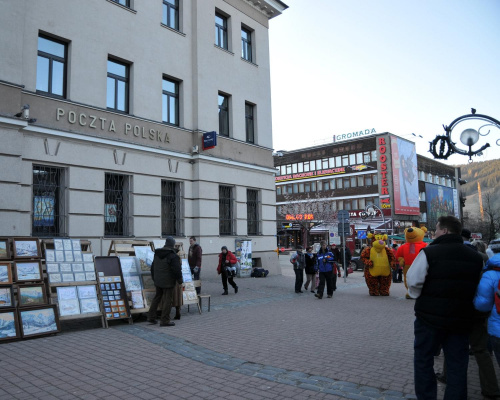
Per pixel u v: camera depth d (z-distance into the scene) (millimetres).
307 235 49031
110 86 14539
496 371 5523
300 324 8656
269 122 21094
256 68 20688
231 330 8039
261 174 20297
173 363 5824
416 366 3951
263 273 18859
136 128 14852
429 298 3842
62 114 12656
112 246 9484
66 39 13109
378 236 14039
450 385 3729
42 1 12555
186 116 16953
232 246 18266
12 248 7648
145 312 9391
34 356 6098
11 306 7137
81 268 8344
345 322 8906
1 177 10867
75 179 12836
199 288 12414
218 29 19172
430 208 64250
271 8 21391
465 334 3787
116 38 14547
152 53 15789
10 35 11359
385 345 6867
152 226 15062
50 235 12258
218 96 18438
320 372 5422
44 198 12297
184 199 16500
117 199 14336
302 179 61594
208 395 4602
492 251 5613
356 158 56750
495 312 3742
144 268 9398
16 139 11250
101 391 4703
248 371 5473
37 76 12500
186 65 17188
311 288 14297
